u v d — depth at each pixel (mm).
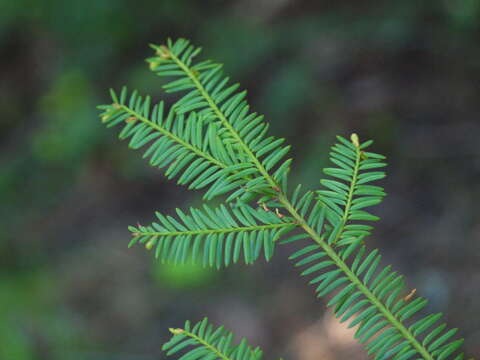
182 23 4473
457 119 3592
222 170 713
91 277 3896
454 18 3639
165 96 4199
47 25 4688
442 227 3193
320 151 3553
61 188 4613
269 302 3348
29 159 4738
